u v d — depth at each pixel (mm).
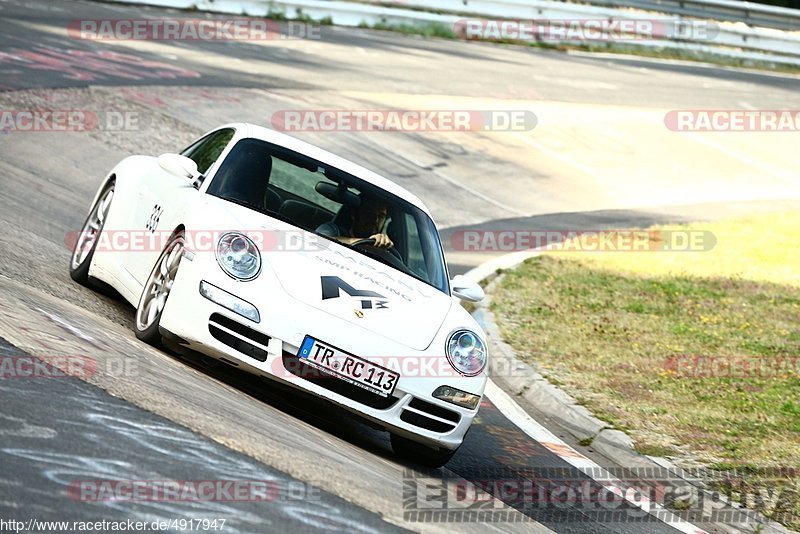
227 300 17547
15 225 26422
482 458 21234
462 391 18359
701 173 66500
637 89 81875
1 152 34594
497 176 56344
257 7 77500
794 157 74500
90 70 49781
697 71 94875
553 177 58906
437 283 21125
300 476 14008
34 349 15516
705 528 19688
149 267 20250
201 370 18891
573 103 73375
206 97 51219
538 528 16438
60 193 32250
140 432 13477
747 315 37406
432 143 57906
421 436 18031
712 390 28406
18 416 12672
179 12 72688
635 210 56250
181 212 19438
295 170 21438
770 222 56125
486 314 34281
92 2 68250
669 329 34656
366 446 18875
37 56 49375
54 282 22172
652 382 28688
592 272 42250
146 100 47406
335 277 18750
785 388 29062
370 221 21188
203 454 13445
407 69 71125
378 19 85750
